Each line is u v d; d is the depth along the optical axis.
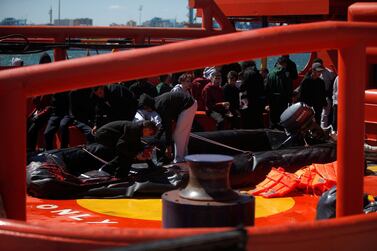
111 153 9.80
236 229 2.73
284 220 7.04
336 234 3.39
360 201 4.30
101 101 12.02
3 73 4.18
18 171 4.23
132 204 7.85
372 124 9.12
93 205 7.79
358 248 3.46
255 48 4.09
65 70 4.12
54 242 3.33
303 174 8.39
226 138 11.66
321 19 18.17
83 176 9.09
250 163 8.90
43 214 7.30
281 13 16.83
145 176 8.42
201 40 4.12
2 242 3.46
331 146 9.51
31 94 4.21
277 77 14.98
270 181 8.32
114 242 3.25
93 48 13.38
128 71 4.10
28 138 12.83
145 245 2.57
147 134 8.95
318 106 14.91
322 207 5.88
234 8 17.86
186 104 10.71
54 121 12.63
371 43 4.25
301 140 10.28
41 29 13.90
